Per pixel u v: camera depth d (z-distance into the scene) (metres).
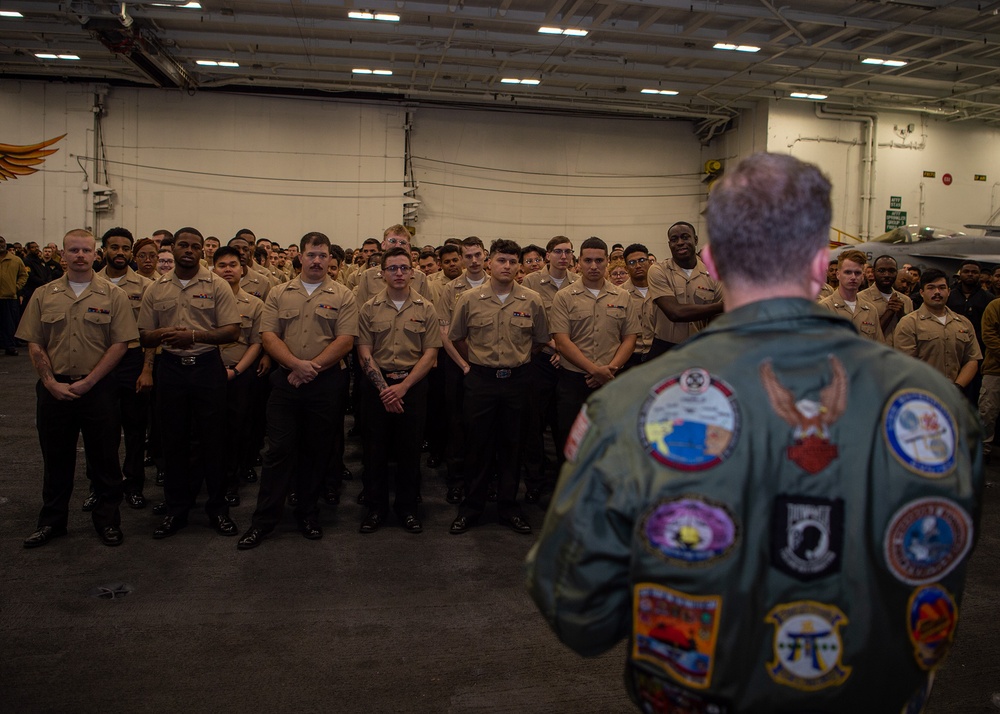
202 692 2.74
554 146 19.34
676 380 1.04
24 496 5.08
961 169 19.48
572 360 4.70
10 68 16.56
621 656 3.11
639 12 13.41
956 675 2.96
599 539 1.02
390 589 3.72
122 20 12.80
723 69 16.41
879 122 18.80
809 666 0.97
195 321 4.41
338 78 17.00
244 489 5.50
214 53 15.71
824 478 0.98
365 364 4.52
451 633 3.27
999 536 4.68
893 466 0.98
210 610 3.43
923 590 0.98
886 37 14.04
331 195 18.31
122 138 17.52
